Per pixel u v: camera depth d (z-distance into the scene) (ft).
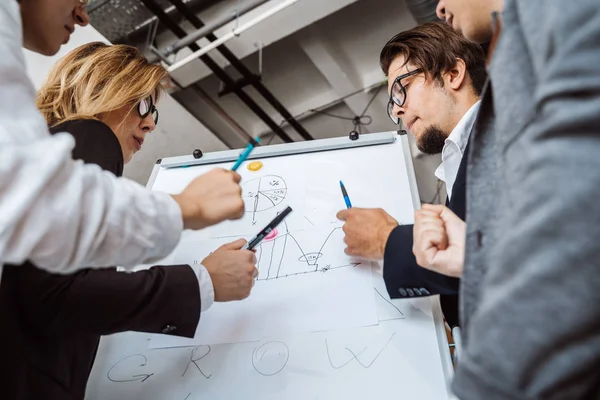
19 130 1.26
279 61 6.91
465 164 2.86
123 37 6.01
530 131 1.12
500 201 1.34
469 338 1.25
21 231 1.21
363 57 6.89
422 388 2.30
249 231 3.20
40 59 4.53
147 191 1.52
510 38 1.27
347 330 2.54
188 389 2.50
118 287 2.11
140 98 2.77
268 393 2.40
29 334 1.99
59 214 1.24
